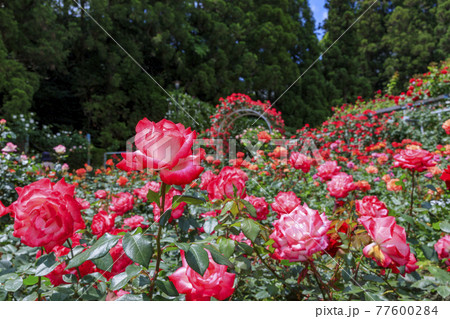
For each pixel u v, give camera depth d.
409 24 21.00
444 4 19.78
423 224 1.00
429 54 19.38
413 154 1.15
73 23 10.11
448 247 0.89
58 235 0.60
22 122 7.79
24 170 3.04
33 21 9.20
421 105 5.73
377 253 0.69
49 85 10.84
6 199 2.78
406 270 0.82
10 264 0.87
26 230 0.59
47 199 0.60
